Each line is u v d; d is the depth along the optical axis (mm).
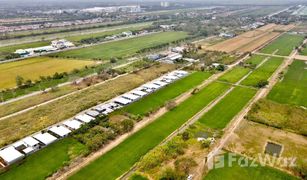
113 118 77812
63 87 101250
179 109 83375
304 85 103125
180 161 57656
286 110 81438
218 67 121250
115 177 54750
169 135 69375
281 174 54562
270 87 101062
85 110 82688
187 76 113125
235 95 93812
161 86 100875
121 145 65062
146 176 54031
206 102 88375
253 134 68938
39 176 55219
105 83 104562
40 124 74125
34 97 92125
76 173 55875
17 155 60500
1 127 72812
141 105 86312
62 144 65812
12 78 110375
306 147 63625
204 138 67250
